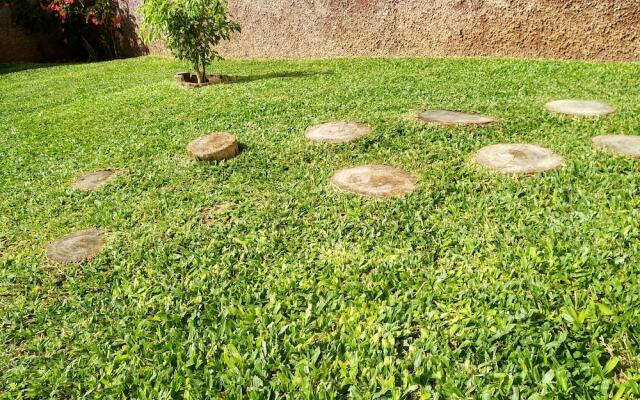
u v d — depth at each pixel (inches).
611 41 295.4
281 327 104.0
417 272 117.2
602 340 90.3
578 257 113.0
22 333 109.7
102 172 200.4
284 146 202.5
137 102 305.4
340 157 186.7
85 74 471.8
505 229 130.3
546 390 81.0
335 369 91.6
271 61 448.5
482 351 91.2
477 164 167.6
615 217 128.3
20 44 628.1
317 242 135.0
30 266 136.1
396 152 185.5
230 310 109.3
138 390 90.4
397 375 88.6
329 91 285.7
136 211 162.7
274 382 89.8
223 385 90.9
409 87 278.5
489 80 279.6
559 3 307.0
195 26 327.6
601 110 209.0
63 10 582.2
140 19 587.5
